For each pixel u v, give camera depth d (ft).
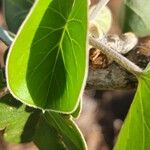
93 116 1.98
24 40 0.60
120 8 0.94
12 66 0.61
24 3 0.88
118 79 0.79
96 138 2.02
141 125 0.71
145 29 0.92
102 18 0.89
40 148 0.82
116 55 0.68
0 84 0.76
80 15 0.58
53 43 0.63
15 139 0.81
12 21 0.89
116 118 2.05
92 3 1.82
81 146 0.71
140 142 0.71
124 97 2.08
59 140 0.78
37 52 0.62
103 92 2.01
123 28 0.93
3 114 0.78
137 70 0.68
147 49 0.80
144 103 0.70
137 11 0.92
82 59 0.59
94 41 0.69
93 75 0.79
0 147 1.88
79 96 0.59
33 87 0.64
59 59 0.64
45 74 0.64
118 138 0.71
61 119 0.73
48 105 0.64
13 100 0.78
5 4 0.89
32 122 0.80
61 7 0.61
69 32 0.62
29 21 0.59
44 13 0.60
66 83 0.63
